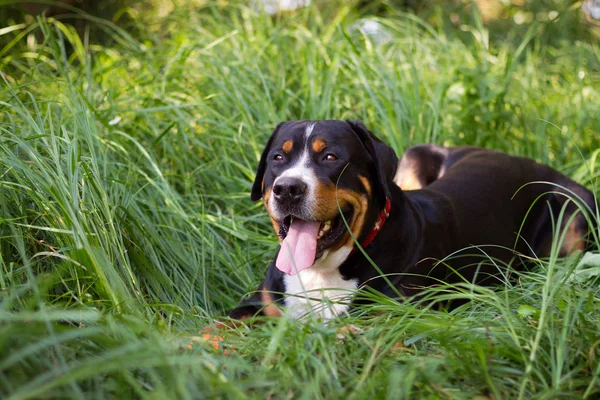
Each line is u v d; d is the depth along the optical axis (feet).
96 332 7.86
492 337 9.23
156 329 9.29
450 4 34.71
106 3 28.14
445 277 13.01
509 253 14.65
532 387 8.34
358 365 8.98
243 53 20.04
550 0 33.45
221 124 17.31
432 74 21.35
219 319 12.28
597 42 30.04
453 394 8.02
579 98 22.89
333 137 12.00
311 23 22.89
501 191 15.03
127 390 7.72
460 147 17.17
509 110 20.77
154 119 17.46
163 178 14.47
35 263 11.06
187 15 23.56
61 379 6.49
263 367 8.27
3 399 6.89
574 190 15.71
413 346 9.68
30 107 16.07
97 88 18.37
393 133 18.16
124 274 11.53
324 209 11.58
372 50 20.13
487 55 23.07
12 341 7.49
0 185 11.31
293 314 12.30
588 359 8.93
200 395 7.36
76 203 11.02
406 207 12.71
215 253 14.25
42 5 25.53
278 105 19.01
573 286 10.47
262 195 13.26
